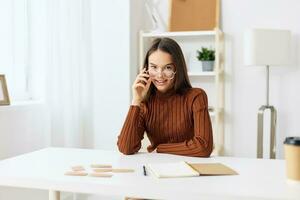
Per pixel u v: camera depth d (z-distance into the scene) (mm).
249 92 3797
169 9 3828
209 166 1645
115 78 3682
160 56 1995
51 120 3139
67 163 1739
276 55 3342
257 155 3500
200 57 3688
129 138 1955
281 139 3740
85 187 1422
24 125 2916
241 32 3781
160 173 1505
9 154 2756
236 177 1491
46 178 1479
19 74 3092
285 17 3682
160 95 2082
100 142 3744
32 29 3168
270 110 3562
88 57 3658
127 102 3652
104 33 3693
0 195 2500
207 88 3877
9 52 2969
